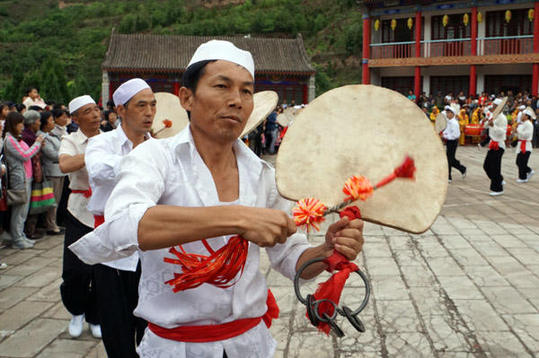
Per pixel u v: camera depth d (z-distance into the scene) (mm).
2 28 93750
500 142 9922
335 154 1409
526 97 24859
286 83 37469
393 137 1400
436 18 29875
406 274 5188
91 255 1289
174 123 3604
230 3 83312
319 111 1446
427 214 1312
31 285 4977
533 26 27844
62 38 81062
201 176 1442
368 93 1445
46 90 32250
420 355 3490
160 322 1430
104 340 2773
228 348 1465
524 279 5012
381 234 6852
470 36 29250
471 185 11344
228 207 1187
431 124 1383
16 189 6047
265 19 66188
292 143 1423
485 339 3725
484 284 4875
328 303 1346
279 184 1384
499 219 7832
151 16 78875
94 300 3633
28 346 3621
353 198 1297
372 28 31219
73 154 3596
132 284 2812
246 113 1438
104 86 35688
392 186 1354
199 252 1421
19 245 6293
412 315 4160
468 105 24547
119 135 3051
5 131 6105
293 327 3963
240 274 1458
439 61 28812
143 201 1274
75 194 3332
